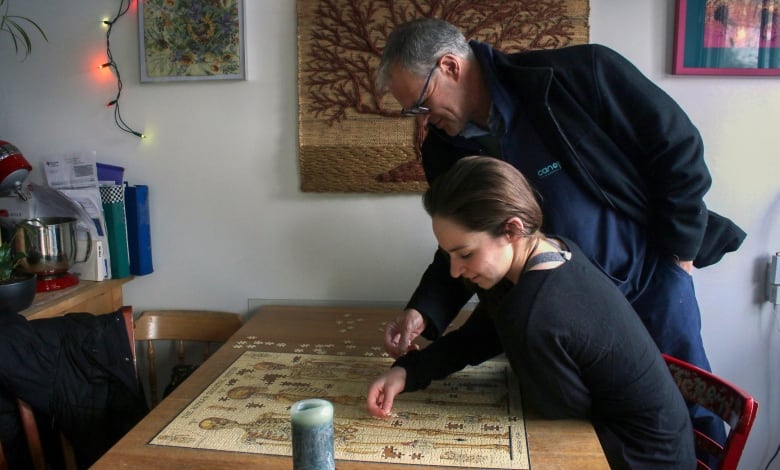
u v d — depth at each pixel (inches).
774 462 84.9
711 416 62.1
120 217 86.6
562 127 58.0
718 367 84.2
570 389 45.8
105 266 86.0
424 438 47.3
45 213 86.4
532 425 49.2
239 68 84.7
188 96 87.1
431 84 57.6
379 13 80.7
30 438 61.4
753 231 80.9
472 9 79.1
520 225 42.8
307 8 82.1
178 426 49.5
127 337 66.2
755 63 77.2
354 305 88.5
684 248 58.8
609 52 57.9
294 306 87.5
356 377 59.7
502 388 56.5
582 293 44.1
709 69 77.4
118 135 89.4
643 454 46.4
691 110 79.4
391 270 87.3
